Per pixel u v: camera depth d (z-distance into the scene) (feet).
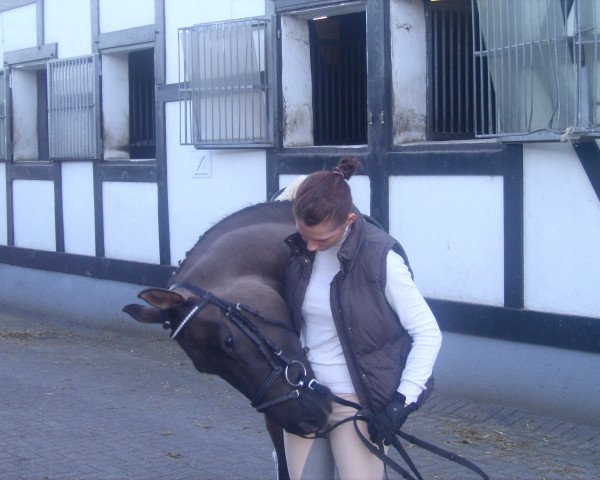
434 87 25.73
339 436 10.66
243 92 28.84
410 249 24.73
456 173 23.47
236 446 20.54
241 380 10.27
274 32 28.07
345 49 29.55
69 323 38.24
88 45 37.17
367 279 10.36
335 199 10.04
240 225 12.21
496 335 22.84
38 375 28.40
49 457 19.61
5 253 43.01
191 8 31.63
